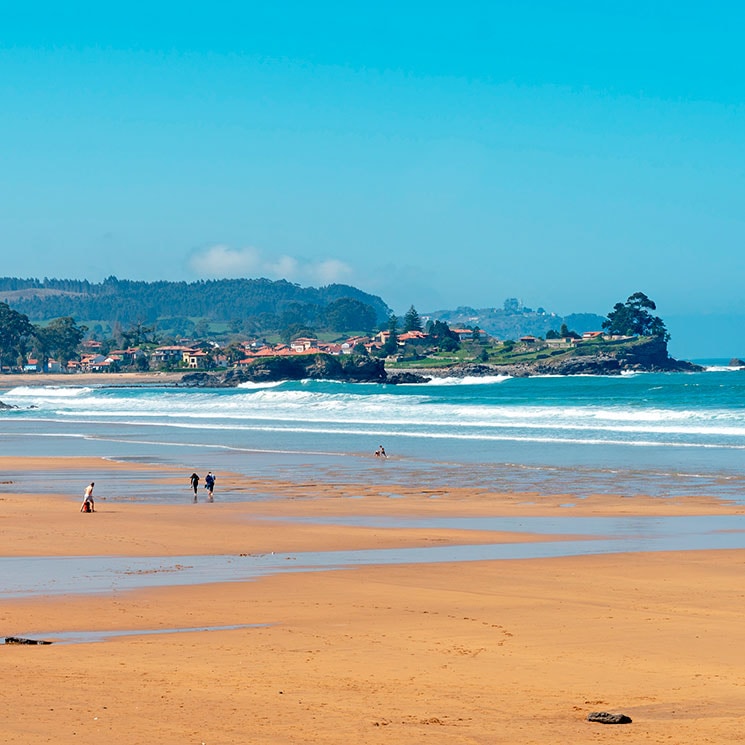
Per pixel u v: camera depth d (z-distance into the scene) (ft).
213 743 46.85
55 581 98.32
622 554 114.62
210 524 143.54
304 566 108.06
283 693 56.75
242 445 297.12
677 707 54.49
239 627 77.20
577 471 214.48
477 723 50.96
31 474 222.28
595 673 62.28
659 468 216.74
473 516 153.89
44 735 47.57
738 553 114.32
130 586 95.40
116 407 620.49
